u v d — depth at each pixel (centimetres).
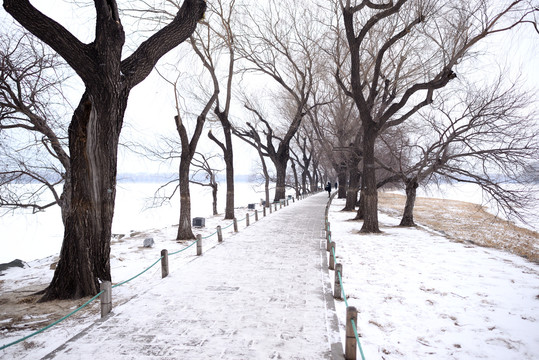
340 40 1705
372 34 1686
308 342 459
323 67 2147
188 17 813
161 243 1393
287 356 421
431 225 2111
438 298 647
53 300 696
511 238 1666
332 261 852
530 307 594
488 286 712
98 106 721
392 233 1458
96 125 725
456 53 1237
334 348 439
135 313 572
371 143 1474
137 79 798
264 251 1084
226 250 1105
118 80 741
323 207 2877
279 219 1998
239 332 493
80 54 686
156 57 817
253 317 548
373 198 1476
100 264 748
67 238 721
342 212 2447
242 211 2930
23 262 1314
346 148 2044
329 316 550
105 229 755
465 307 601
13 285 906
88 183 723
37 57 850
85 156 717
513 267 866
